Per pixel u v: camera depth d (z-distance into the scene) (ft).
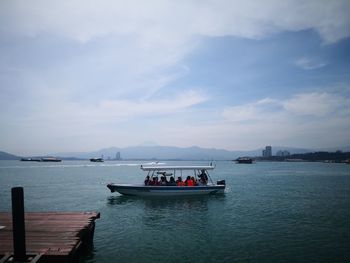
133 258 52.44
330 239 64.23
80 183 209.46
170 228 74.23
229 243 61.41
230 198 126.21
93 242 61.82
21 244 34.68
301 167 538.47
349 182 210.18
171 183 123.95
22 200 35.06
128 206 105.91
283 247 58.75
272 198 127.65
